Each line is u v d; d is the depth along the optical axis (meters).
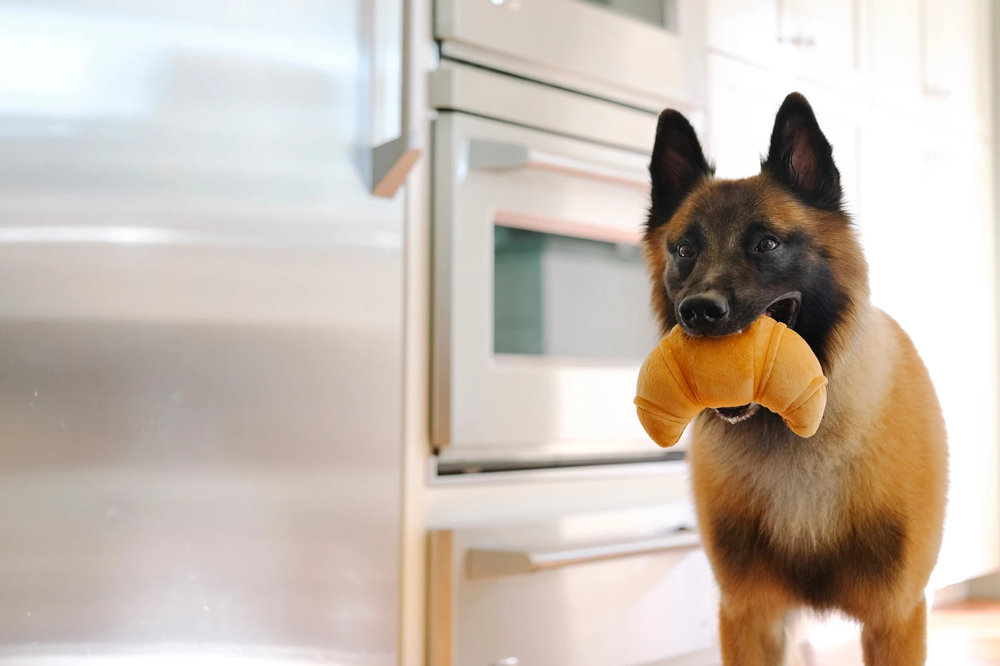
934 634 2.36
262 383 1.25
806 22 2.50
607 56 1.91
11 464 0.99
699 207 1.15
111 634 1.08
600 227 1.88
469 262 1.66
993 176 3.36
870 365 1.13
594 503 1.87
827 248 1.13
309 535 1.31
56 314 1.03
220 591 1.19
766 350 0.95
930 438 1.15
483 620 1.62
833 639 2.18
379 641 1.42
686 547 1.84
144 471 1.11
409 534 1.57
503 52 1.73
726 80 2.23
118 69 1.09
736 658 1.23
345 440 1.36
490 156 1.66
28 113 1.01
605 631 1.80
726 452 1.19
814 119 1.13
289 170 1.29
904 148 2.89
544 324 1.81
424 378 1.62
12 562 0.99
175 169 1.15
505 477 1.72
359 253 1.39
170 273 1.14
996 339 3.32
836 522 1.12
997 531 3.21
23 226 1.00
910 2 2.93
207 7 1.19
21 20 1.00
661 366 0.97
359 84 1.39
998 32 3.36
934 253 3.03
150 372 1.12
